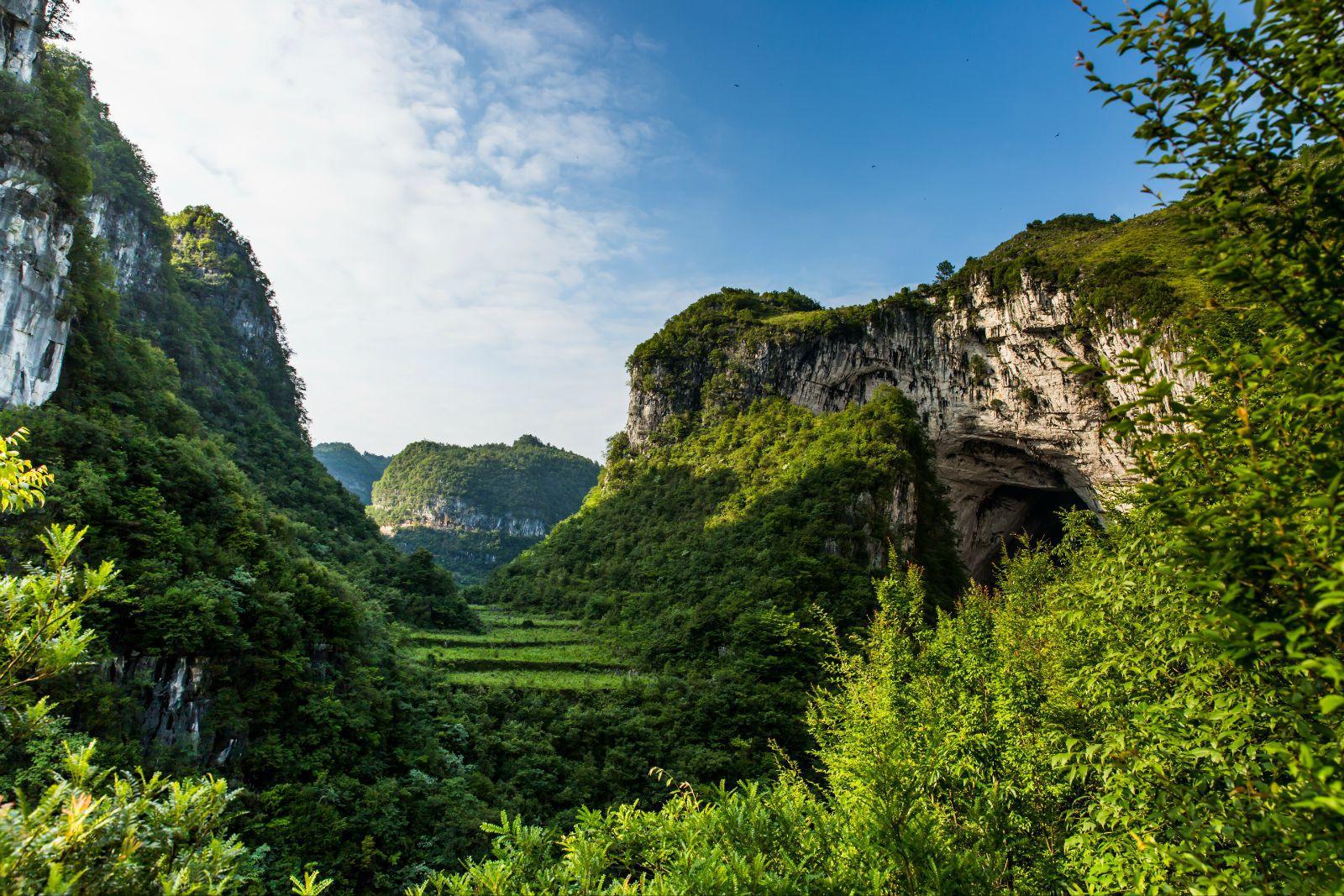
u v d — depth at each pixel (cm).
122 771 2122
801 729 3416
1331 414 429
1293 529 425
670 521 7031
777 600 4325
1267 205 461
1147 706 594
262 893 2116
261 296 9519
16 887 335
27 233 3394
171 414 4331
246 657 2769
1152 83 466
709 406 8300
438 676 4178
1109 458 5884
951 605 4269
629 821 850
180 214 9350
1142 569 684
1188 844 500
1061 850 834
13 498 550
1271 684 519
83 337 3884
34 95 3662
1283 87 422
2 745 427
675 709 3759
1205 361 503
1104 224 9231
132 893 372
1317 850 395
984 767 937
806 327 8019
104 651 2305
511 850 762
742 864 707
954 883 714
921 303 7544
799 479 5634
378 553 6544
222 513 3316
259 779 2650
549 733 3700
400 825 2691
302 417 9519
